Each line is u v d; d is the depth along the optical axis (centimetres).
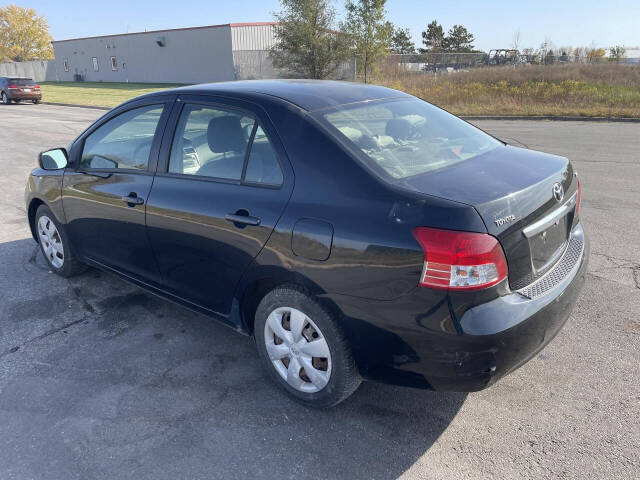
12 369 324
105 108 2397
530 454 246
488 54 3023
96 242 394
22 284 447
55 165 406
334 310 248
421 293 221
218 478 237
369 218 232
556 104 1944
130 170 352
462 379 229
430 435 261
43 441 262
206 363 328
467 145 306
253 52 3875
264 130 280
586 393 289
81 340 357
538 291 242
